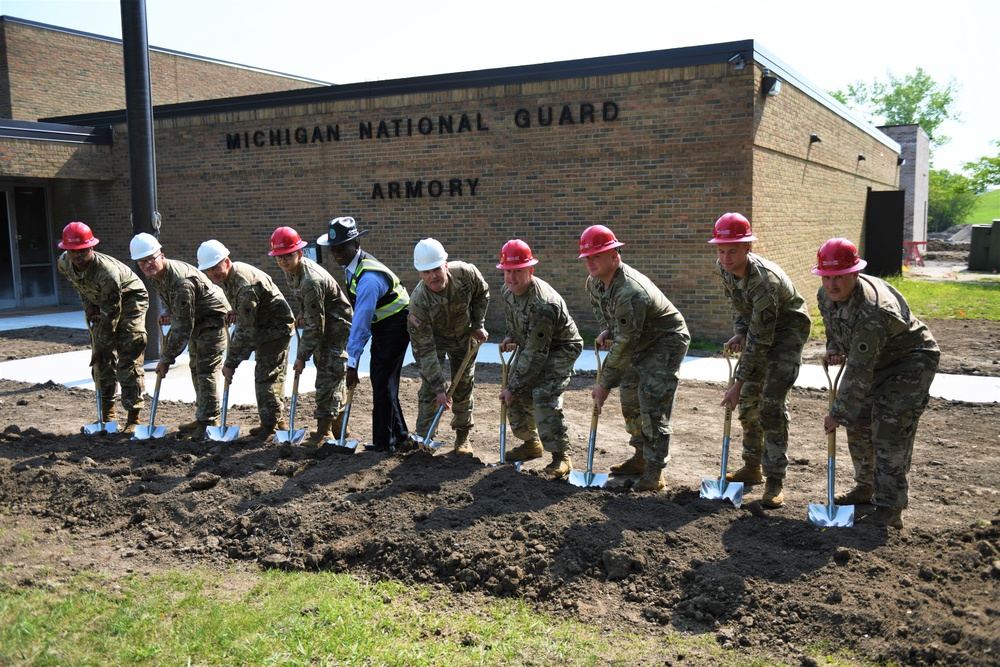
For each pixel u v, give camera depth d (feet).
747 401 19.42
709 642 12.71
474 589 14.58
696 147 41.81
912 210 124.06
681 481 20.29
